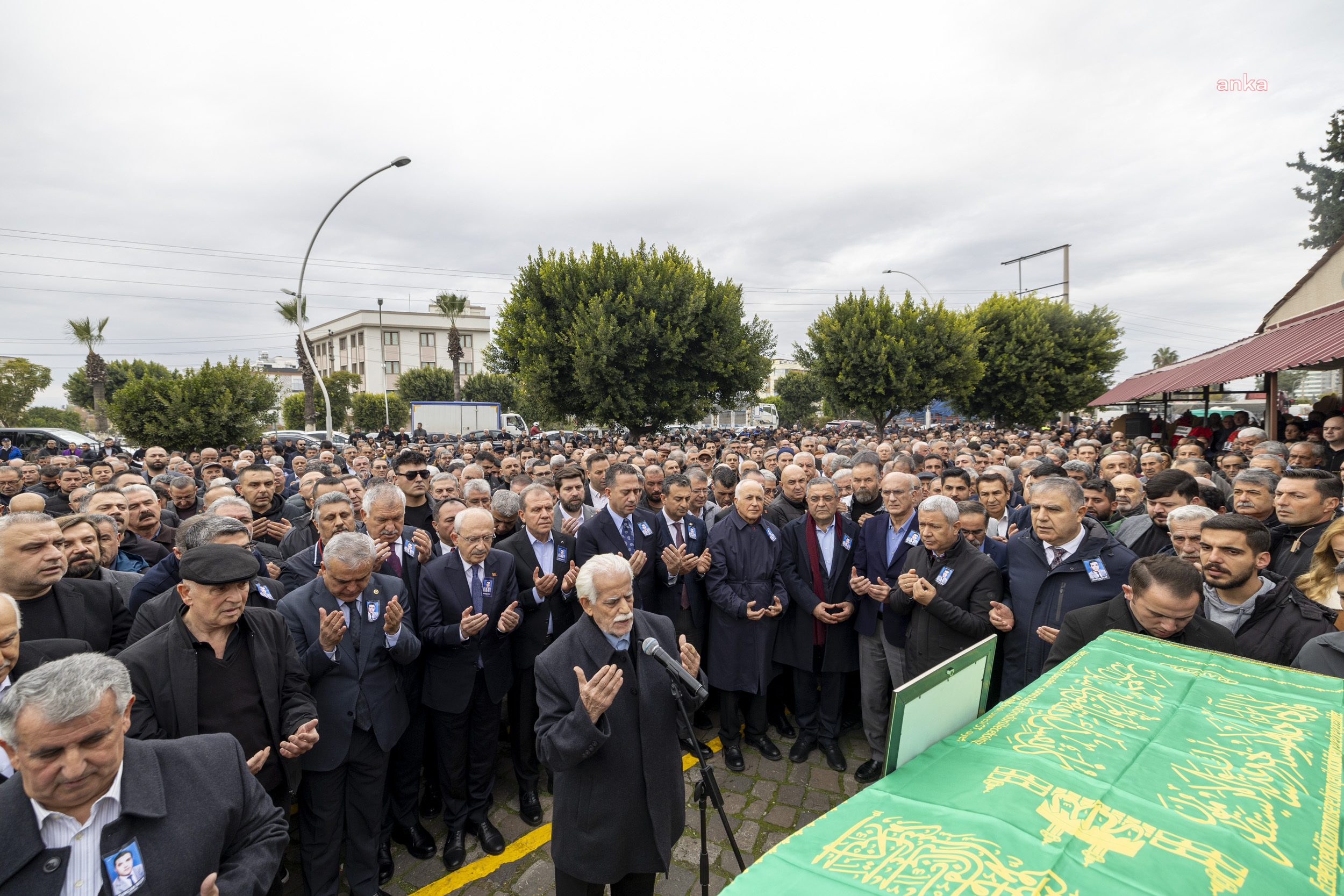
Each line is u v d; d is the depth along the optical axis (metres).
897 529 4.47
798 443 20.67
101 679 1.68
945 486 4.92
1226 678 2.18
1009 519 5.28
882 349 22.23
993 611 3.69
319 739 3.04
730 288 20.58
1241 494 4.26
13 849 1.63
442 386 52.09
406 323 69.12
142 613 2.96
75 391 49.28
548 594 4.12
